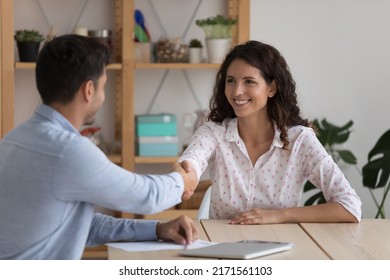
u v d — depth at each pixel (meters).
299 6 5.38
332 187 3.13
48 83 2.30
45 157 2.21
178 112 5.41
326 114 5.46
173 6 5.32
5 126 4.79
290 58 5.41
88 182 2.21
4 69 4.78
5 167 2.27
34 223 2.23
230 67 3.18
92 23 5.26
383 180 4.53
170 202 2.47
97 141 5.14
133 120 4.99
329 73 5.44
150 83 5.37
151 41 5.31
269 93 3.21
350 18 5.42
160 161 5.02
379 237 2.75
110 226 2.63
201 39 5.36
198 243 2.58
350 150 5.48
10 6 4.76
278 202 3.24
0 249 2.28
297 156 3.22
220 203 3.30
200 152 3.23
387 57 5.46
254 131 3.26
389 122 5.49
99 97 2.35
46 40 4.97
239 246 2.50
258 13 5.36
